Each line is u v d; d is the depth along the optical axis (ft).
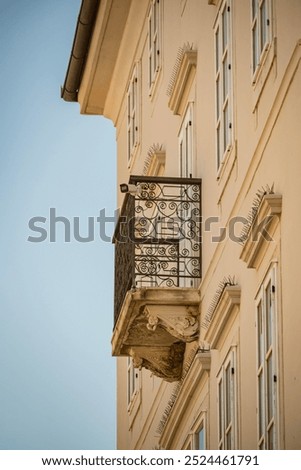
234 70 62.64
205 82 69.00
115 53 93.56
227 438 61.16
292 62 53.36
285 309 52.54
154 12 83.66
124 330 70.44
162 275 67.21
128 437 90.07
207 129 67.92
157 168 80.02
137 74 89.66
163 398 77.51
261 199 54.65
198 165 69.56
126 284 68.54
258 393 55.88
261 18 58.49
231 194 62.18
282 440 51.75
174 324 67.36
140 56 88.89
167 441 74.49
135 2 87.92
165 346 71.77
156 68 82.28
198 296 67.31
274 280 54.13
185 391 69.31
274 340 53.78
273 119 55.72
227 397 61.67
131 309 68.08
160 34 81.66
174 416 72.02
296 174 52.01
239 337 59.82
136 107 89.92
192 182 68.18
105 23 90.22
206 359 65.41
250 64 59.88
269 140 56.18
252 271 57.88
